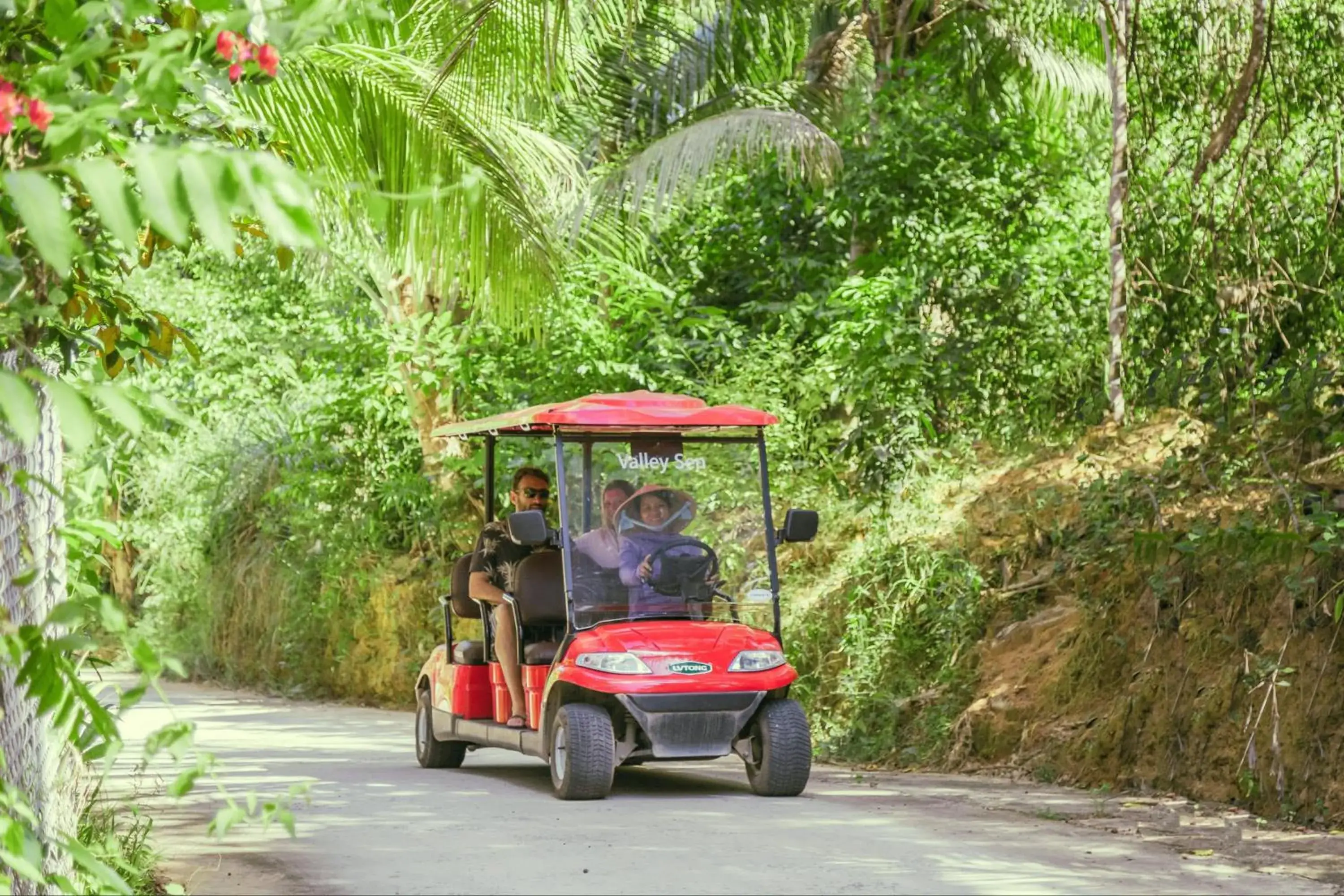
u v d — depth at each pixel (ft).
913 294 53.72
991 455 55.11
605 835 31.22
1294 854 29.37
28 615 19.34
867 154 59.67
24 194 9.96
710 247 66.39
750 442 39.68
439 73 39.96
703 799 36.94
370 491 71.10
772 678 37.22
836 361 56.29
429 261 42.32
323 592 75.00
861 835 31.35
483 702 42.32
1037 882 26.48
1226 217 42.24
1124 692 39.45
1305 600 35.83
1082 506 45.93
